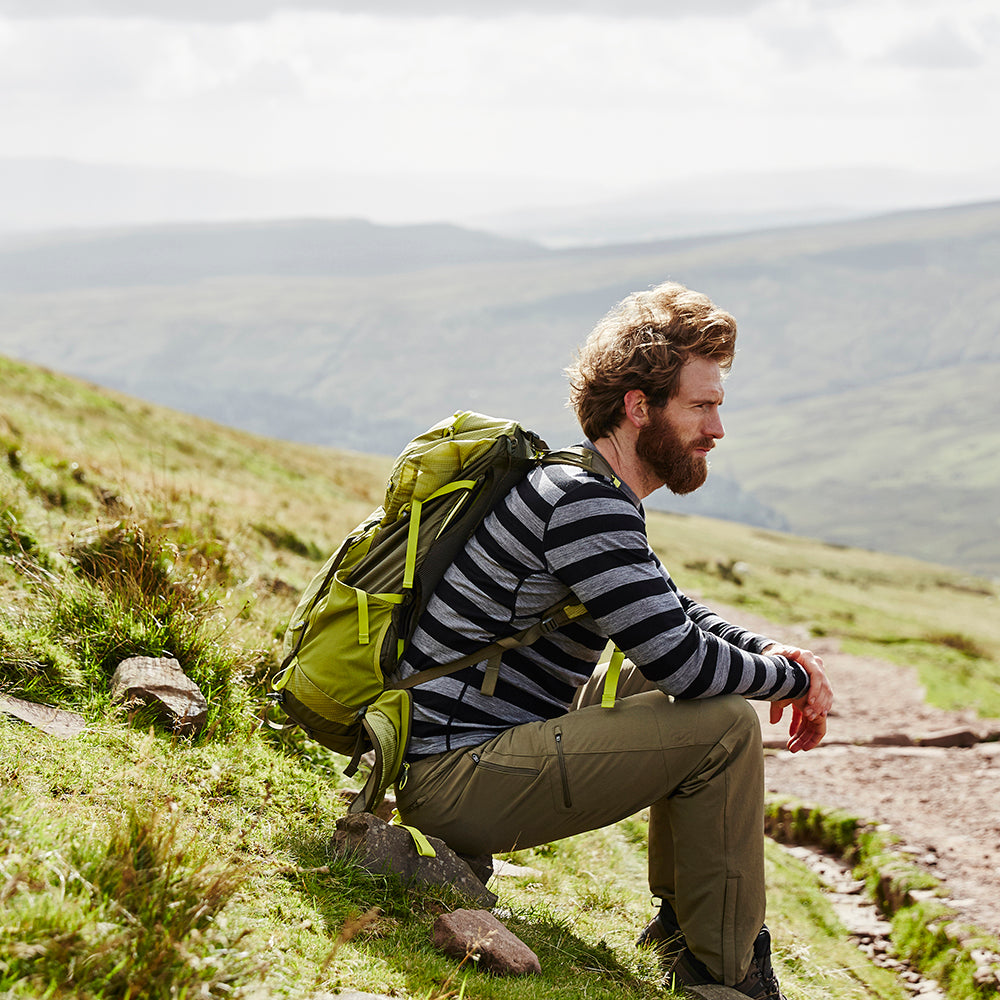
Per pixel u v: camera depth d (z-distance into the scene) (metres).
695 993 3.03
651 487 3.21
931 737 10.40
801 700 3.24
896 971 5.22
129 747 3.39
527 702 3.08
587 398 3.14
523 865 4.37
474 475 3.03
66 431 20.11
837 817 7.27
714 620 3.56
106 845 2.31
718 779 3.00
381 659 3.01
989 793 8.07
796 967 4.67
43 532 5.66
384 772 2.97
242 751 3.83
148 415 39.09
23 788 2.73
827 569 62.66
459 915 2.77
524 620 2.98
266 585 7.67
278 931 2.39
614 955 3.18
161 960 1.88
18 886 1.89
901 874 6.15
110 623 4.25
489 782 2.99
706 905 3.04
